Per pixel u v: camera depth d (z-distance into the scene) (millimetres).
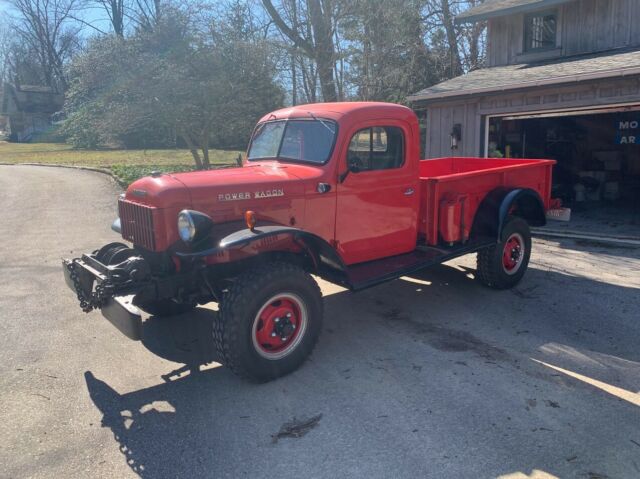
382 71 20469
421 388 3938
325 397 3846
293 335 4199
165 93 13727
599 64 9922
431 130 12164
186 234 3891
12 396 3955
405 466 3051
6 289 6574
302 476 2996
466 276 6773
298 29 18969
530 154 14531
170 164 20359
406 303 5844
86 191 15117
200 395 3930
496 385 3959
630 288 6203
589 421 3467
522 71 11570
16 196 14586
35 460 3189
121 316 3803
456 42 22281
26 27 56938
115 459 3191
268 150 5332
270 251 4406
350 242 4965
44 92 53750
